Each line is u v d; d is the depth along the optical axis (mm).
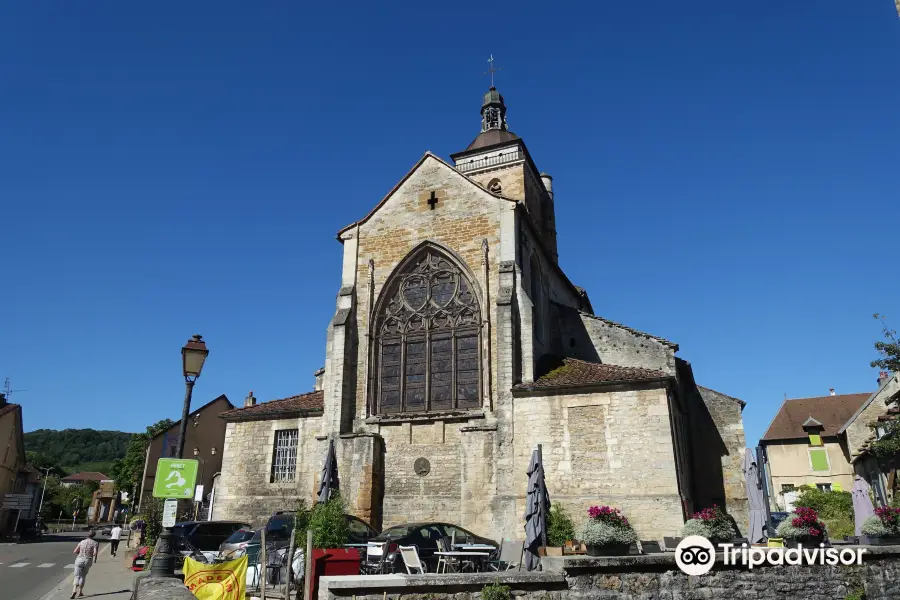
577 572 12266
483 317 23797
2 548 39875
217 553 19094
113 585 22422
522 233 25875
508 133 39938
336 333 25344
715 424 25781
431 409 23906
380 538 17141
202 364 14195
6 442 51719
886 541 14766
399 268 26109
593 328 27328
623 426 20234
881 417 29531
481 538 18328
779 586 13023
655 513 19000
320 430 25219
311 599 11906
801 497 36500
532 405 21594
